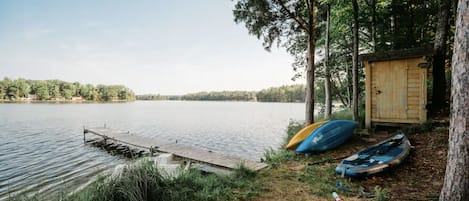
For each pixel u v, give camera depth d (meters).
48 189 6.36
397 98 6.34
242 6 8.14
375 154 4.45
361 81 13.00
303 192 3.54
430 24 10.52
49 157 11.12
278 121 28.95
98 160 10.64
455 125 2.27
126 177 3.04
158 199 3.06
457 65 2.24
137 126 23.70
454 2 7.06
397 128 6.48
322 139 5.69
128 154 11.32
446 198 2.35
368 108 6.81
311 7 8.21
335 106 18.73
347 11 10.06
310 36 8.30
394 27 10.59
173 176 3.80
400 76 6.29
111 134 14.88
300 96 68.94
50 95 79.75
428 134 5.29
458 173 2.23
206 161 7.25
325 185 3.70
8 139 15.59
